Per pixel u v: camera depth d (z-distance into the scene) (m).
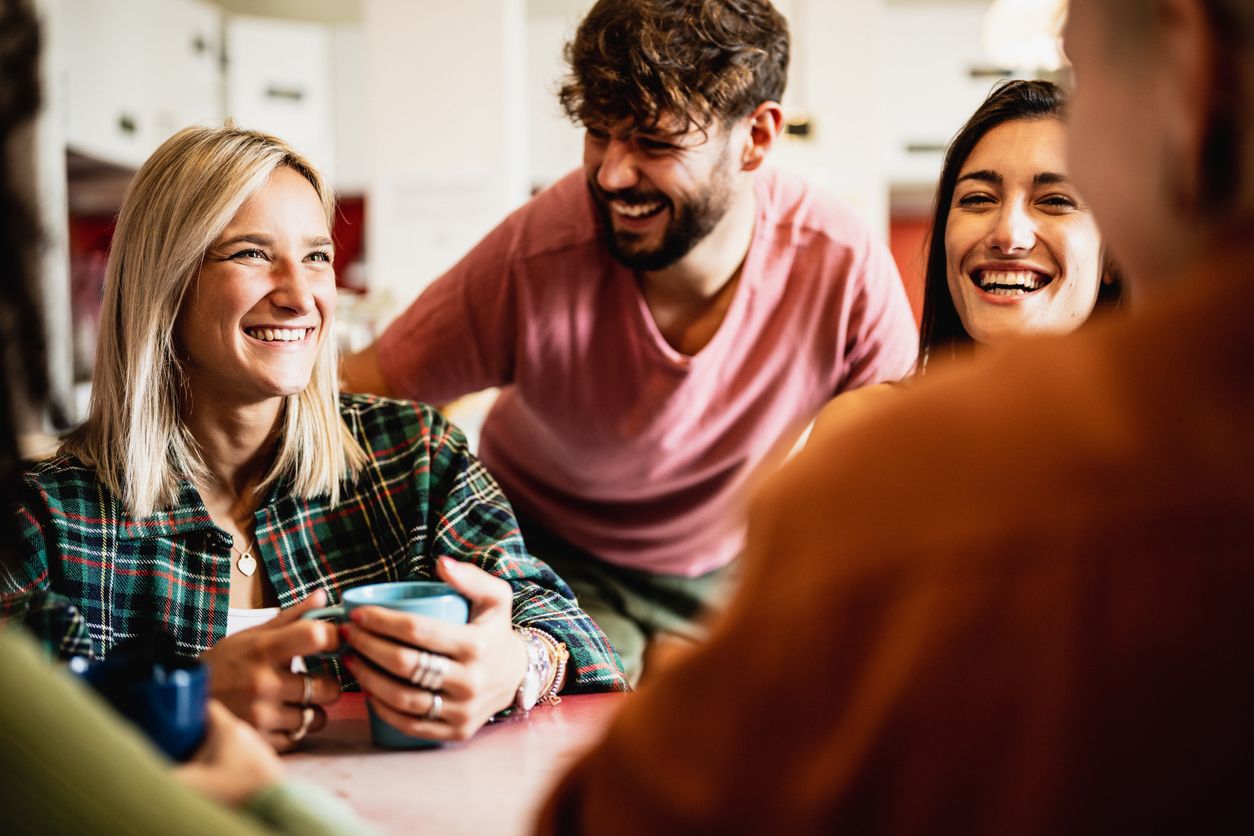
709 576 1.99
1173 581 0.40
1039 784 0.40
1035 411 0.44
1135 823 0.40
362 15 5.91
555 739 1.03
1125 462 0.41
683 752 0.47
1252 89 0.41
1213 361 0.41
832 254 1.78
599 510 1.94
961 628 0.41
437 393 1.92
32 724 0.51
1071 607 0.40
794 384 1.84
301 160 1.33
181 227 1.24
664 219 1.61
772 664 0.44
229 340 1.26
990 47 3.55
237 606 1.33
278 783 0.69
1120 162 0.46
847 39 4.82
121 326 1.28
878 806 0.43
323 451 1.37
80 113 4.47
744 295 1.76
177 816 0.53
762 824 0.45
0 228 0.52
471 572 1.04
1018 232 1.29
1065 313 1.32
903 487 0.44
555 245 1.77
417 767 0.94
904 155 5.58
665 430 1.81
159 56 4.98
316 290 1.31
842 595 0.44
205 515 1.29
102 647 1.22
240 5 5.85
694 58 1.53
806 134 4.09
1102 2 0.46
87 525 1.24
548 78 4.94
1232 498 0.40
